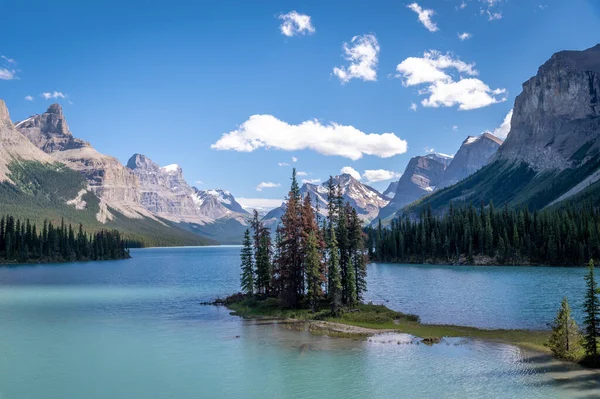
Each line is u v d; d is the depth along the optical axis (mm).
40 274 177250
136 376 45406
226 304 92375
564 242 189125
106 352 54375
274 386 42125
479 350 53000
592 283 47781
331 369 46719
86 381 44156
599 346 48094
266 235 93750
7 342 59750
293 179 84750
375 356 51156
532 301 88938
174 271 197375
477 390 40094
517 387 40688
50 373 46656
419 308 82125
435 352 52469
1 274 177250
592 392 39250
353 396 39312
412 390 40406
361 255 81750
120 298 105312
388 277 146875
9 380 44531
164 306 91625
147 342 59281
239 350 54625
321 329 65438
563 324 49781
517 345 55062
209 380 44062
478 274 154500
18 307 91312
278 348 55312
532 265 191125
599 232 183875
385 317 71312
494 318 71750
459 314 75750
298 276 81438
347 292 80125
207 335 63125
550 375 43906
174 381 43906
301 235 80375
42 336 63250
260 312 80188
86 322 73750
